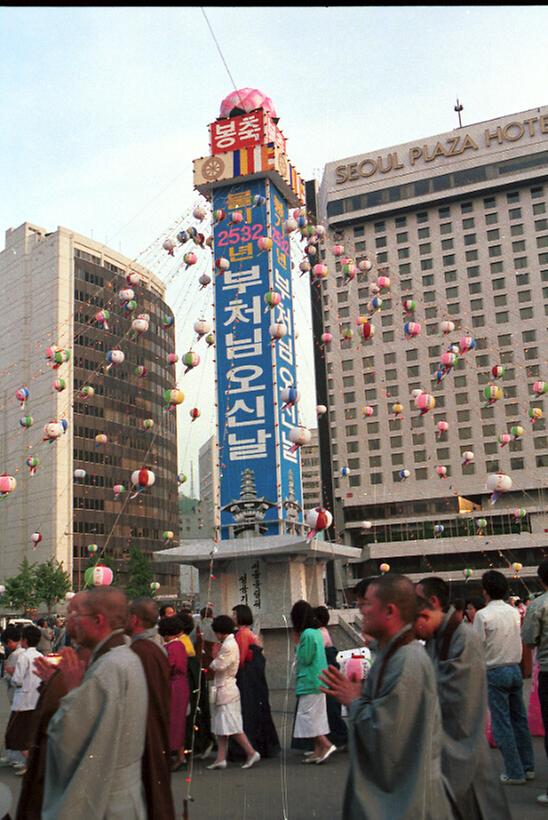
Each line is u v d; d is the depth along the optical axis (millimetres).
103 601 3629
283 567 18812
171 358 19125
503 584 7105
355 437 69250
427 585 4570
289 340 21594
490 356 66938
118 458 70750
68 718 3145
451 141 70688
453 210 70625
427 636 4566
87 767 3082
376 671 3391
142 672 3428
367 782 3205
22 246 70812
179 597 75375
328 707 9164
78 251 70000
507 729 6883
